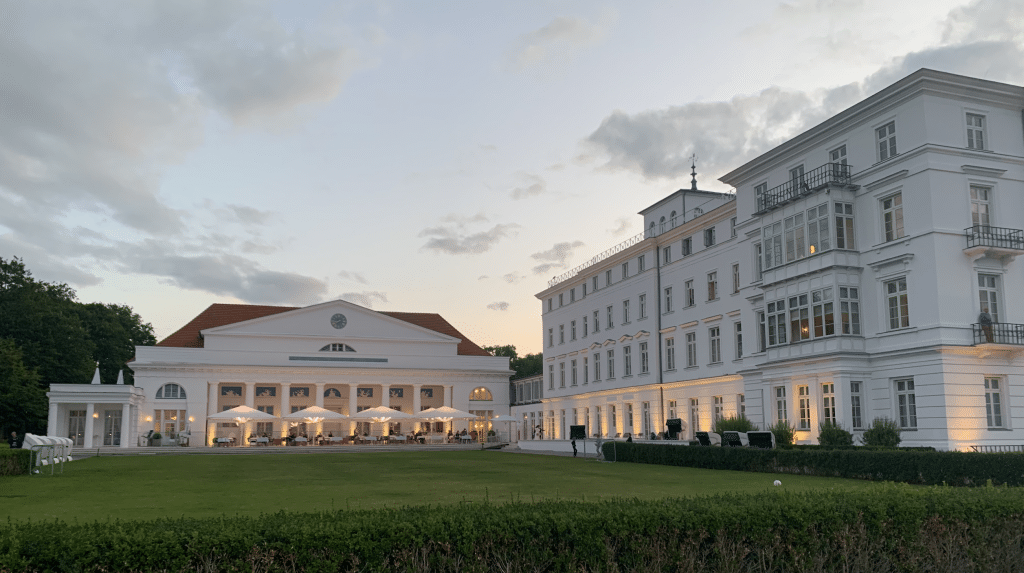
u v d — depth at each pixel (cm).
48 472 2786
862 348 3139
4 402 5972
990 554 859
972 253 2912
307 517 773
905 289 3006
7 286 6744
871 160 3189
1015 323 2942
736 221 4141
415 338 7650
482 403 7775
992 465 2044
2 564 615
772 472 2748
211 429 6769
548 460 3916
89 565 637
